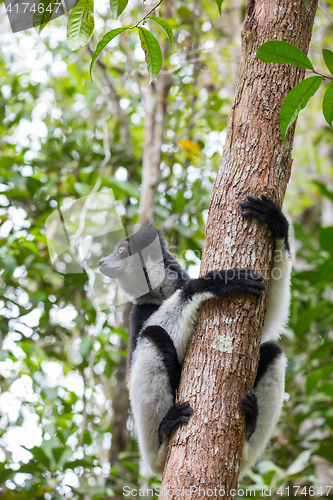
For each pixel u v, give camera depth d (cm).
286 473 513
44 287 694
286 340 682
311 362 604
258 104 307
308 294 647
